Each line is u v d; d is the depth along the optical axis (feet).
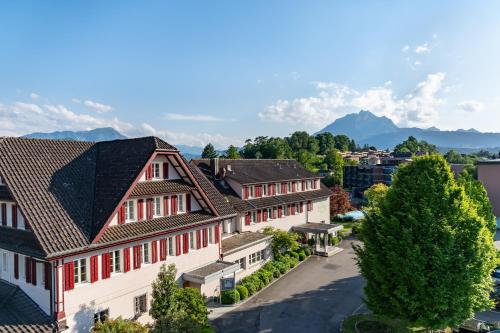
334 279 124.77
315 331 87.51
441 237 70.69
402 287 71.26
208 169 154.40
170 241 94.89
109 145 100.22
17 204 70.28
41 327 67.92
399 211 76.18
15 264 78.23
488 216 118.42
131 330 68.03
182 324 68.23
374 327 87.81
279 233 141.90
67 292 70.90
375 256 76.28
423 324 71.41
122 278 81.51
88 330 74.28
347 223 221.46
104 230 76.13
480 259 70.38
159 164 95.25
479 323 81.97
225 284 102.22
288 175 177.37
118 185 84.23
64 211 75.87
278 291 114.32
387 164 449.48
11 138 83.25
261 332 86.89
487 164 178.29
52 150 89.15
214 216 107.34
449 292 68.80
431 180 73.36
